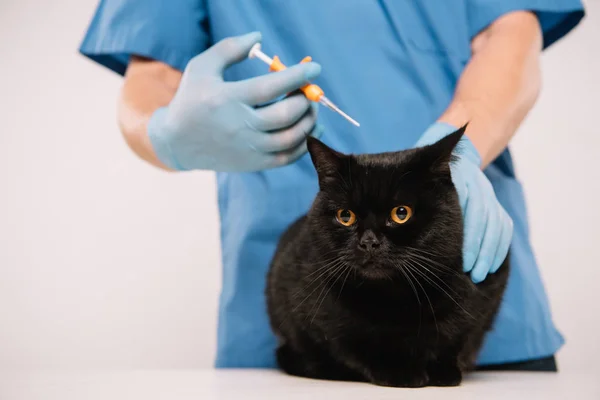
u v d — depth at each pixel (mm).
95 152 3035
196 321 3068
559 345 2035
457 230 1497
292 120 1650
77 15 3002
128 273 3055
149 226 3066
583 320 2889
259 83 1602
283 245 1816
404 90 2045
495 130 1792
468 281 1495
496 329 1899
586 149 2906
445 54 2086
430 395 1204
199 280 3080
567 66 2895
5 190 3020
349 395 1200
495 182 2035
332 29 2023
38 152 3018
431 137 1730
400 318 1457
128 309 3055
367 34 2029
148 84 1929
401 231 1475
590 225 2912
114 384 1356
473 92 1832
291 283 1649
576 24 2066
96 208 3047
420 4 2062
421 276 1461
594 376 1646
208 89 1635
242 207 2041
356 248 1470
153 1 1945
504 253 1597
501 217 1623
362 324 1470
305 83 1609
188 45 2012
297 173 2014
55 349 3014
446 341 1478
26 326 3014
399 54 2057
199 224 3084
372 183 1483
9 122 3020
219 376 1592
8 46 3016
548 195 2912
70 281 3027
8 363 2994
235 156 1697
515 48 1902
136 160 3049
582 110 2906
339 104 2016
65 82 3016
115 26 1952
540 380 1526
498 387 1364
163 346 3055
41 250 3025
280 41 2049
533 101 1901
